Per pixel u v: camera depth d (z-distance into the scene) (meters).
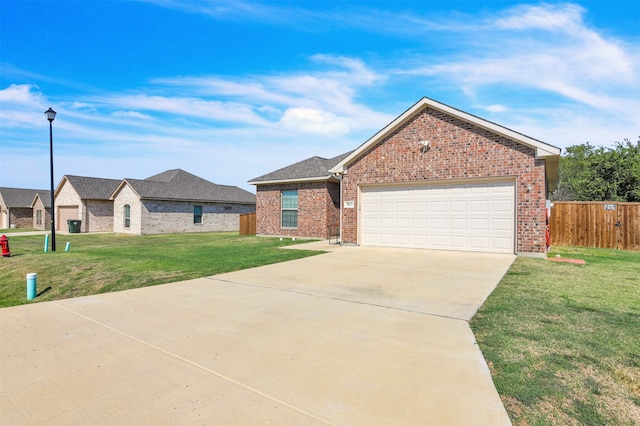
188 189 30.14
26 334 4.80
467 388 3.12
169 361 3.84
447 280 7.54
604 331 4.38
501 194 11.34
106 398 3.10
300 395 3.07
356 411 2.81
